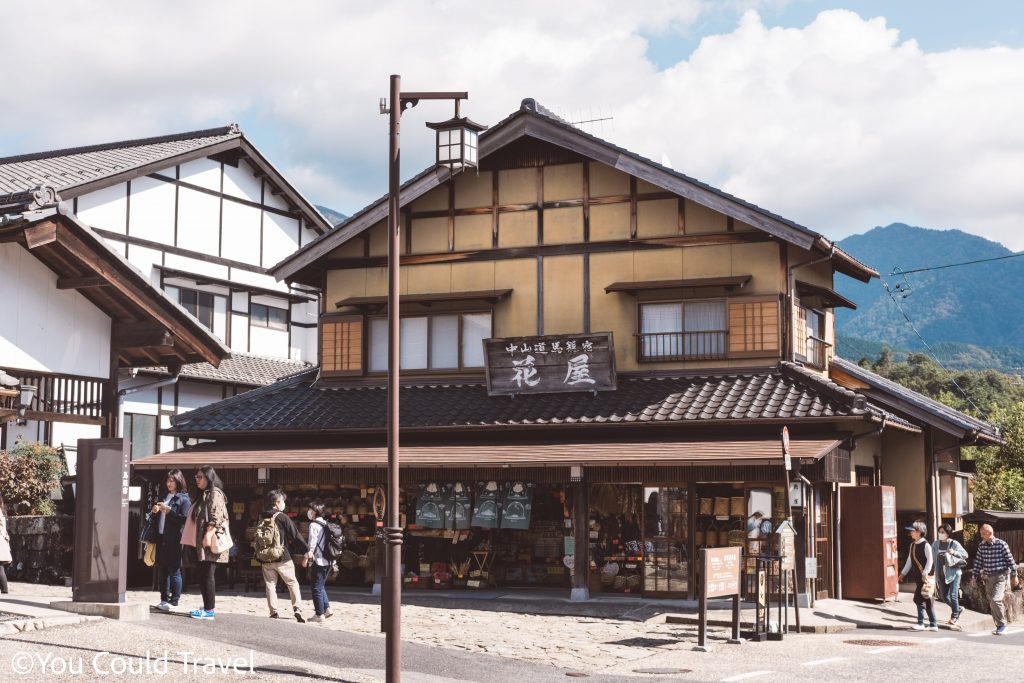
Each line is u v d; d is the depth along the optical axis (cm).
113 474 1296
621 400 1992
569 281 2138
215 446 2166
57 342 1678
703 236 2058
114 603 1273
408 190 2203
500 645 1355
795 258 2088
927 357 8975
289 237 3297
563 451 1872
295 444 2130
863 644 1466
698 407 1905
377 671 1115
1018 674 1183
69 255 1644
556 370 2069
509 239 2186
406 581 2055
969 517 2438
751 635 1481
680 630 1555
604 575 1997
